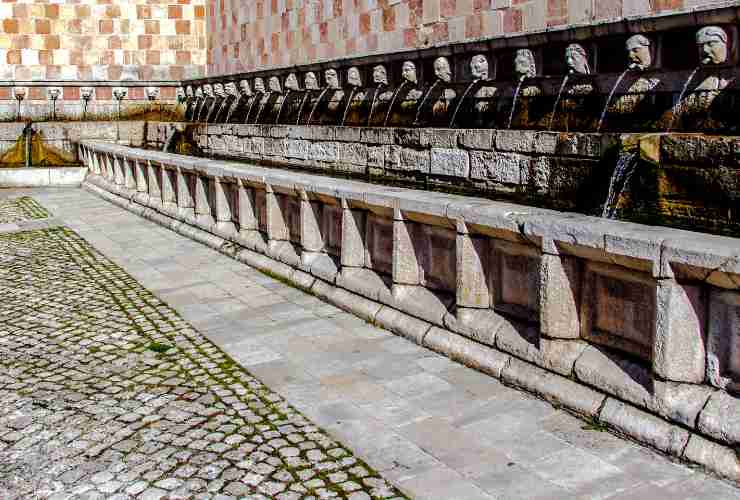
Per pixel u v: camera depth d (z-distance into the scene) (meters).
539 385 5.35
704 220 7.11
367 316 7.36
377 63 12.88
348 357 6.39
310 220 8.67
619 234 4.75
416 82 12.08
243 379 5.98
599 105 8.95
